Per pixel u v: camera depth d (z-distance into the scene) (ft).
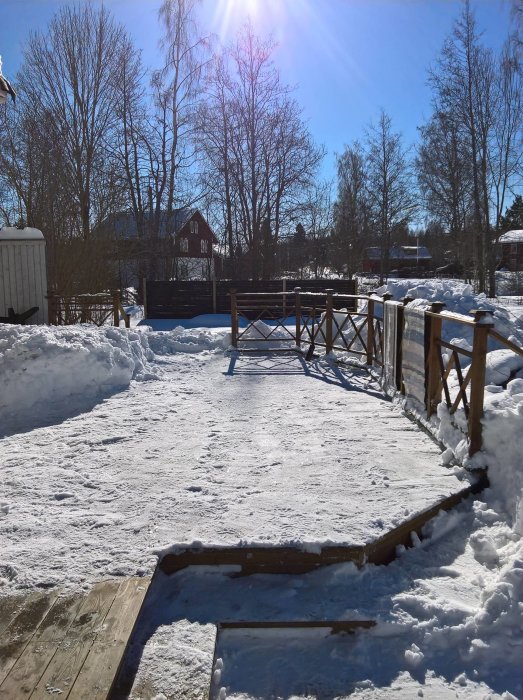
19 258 37.83
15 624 7.93
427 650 8.61
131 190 85.05
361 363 28.55
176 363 30.22
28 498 12.26
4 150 67.67
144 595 8.67
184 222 91.97
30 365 20.72
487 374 20.80
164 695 7.13
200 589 9.93
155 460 14.82
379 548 10.60
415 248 167.02
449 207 100.99
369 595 9.77
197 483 13.12
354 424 18.31
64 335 23.63
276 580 10.18
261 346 35.96
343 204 131.64
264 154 92.12
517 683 7.96
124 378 24.59
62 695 6.63
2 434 17.54
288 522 11.03
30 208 64.95
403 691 7.86
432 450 15.56
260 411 20.15
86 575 9.18
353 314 29.73
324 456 15.10
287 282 63.46
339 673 8.24
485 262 95.35
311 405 21.07
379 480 13.30
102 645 7.52
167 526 10.87
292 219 95.20
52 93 77.15
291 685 8.00
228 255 98.02
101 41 77.71
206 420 18.90
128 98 83.56
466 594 9.74
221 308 63.21
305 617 9.05
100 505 11.90
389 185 118.42
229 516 11.32
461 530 12.07
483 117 91.76
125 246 81.10
